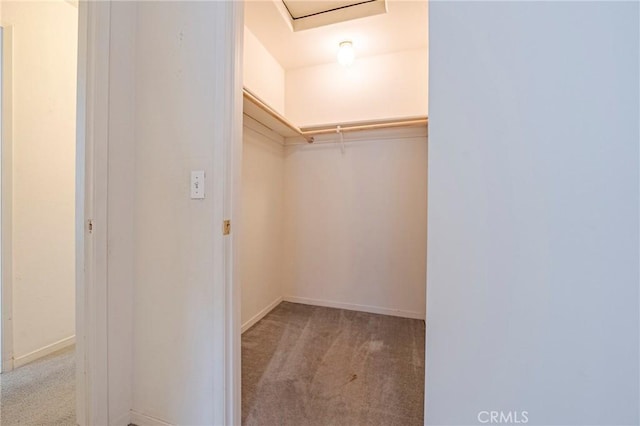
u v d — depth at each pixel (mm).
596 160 699
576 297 719
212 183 1180
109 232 1233
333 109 2887
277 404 1449
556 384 739
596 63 696
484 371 788
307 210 3000
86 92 1186
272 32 2371
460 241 793
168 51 1263
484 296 780
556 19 719
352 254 2863
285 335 2264
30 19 1794
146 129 1297
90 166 1187
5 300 1689
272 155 2824
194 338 1216
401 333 2314
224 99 1168
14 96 1729
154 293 1283
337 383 1631
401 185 2715
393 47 2621
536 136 734
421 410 1418
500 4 755
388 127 2523
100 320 1204
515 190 751
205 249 1195
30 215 1812
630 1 677
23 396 1476
